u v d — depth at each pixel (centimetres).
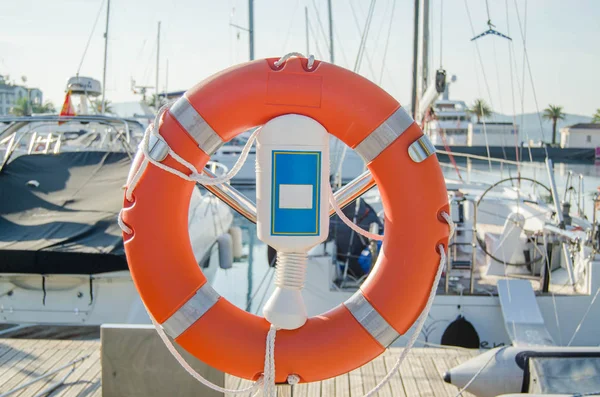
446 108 3922
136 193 204
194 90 202
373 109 199
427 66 834
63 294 512
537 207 709
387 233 208
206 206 789
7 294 516
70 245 509
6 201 620
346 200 239
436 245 205
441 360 382
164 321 206
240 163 203
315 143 194
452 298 489
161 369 296
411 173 202
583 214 703
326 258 501
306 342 204
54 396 332
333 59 1320
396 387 346
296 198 192
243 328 207
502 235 560
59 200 620
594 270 490
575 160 3925
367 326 206
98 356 384
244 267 998
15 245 505
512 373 297
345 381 353
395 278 204
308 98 196
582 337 489
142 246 202
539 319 462
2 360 377
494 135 3372
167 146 198
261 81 196
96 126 1076
